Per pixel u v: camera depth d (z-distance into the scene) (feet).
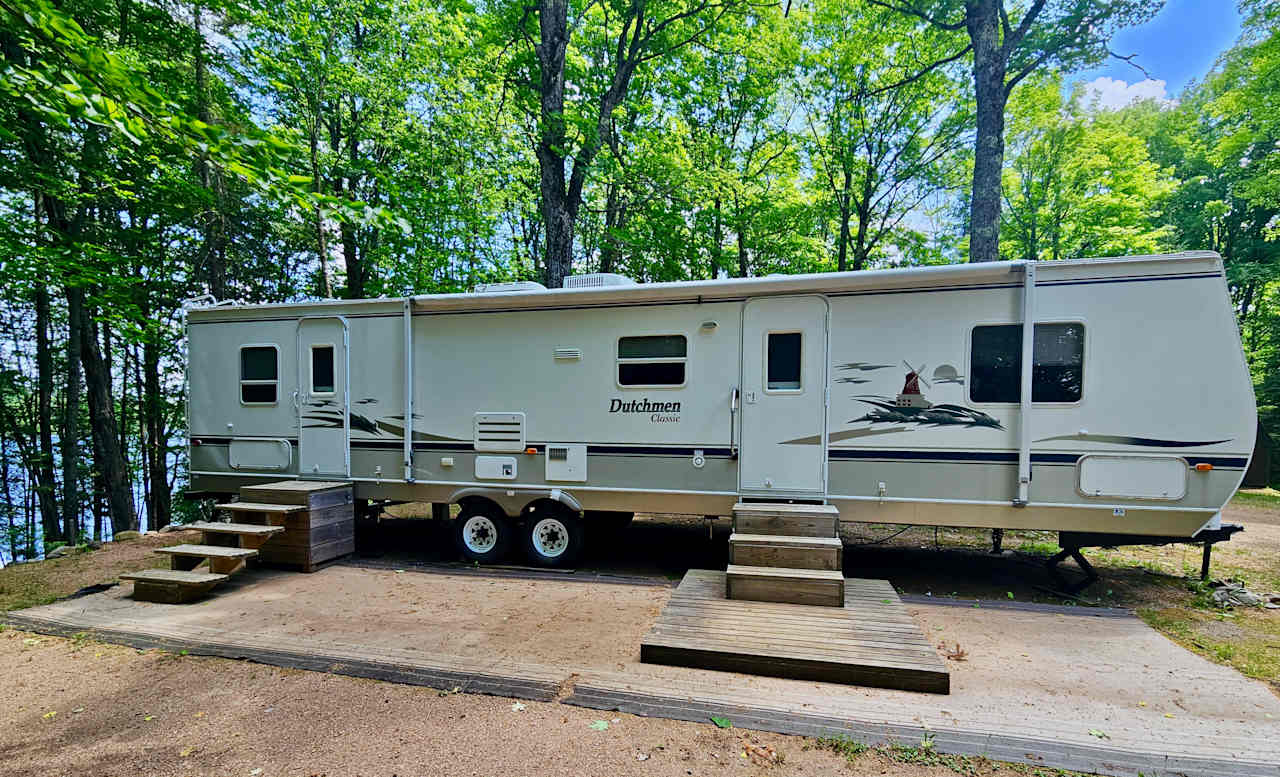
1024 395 13.89
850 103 45.62
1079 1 27.84
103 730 8.57
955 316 14.49
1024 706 8.89
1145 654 10.99
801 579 12.43
